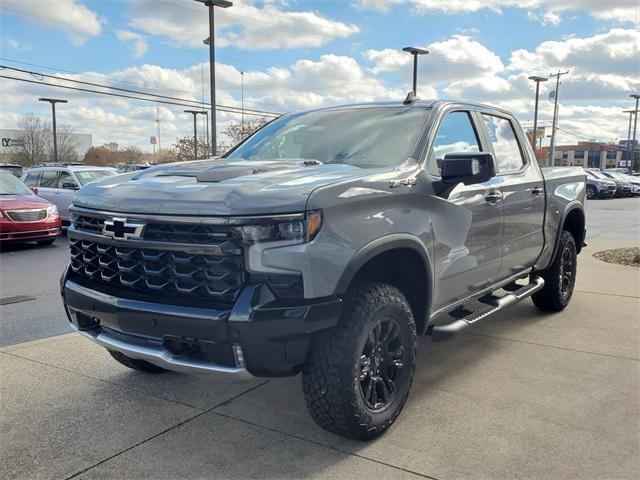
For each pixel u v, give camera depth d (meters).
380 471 2.91
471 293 4.24
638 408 3.62
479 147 4.42
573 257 6.04
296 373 2.94
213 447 3.18
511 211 4.57
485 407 3.64
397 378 3.37
